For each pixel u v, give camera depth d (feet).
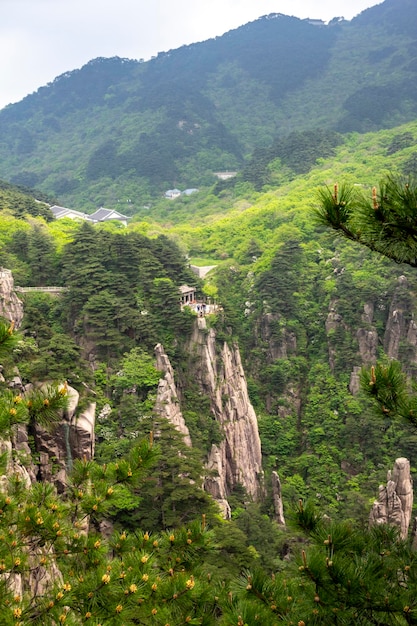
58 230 351.87
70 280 260.83
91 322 233.55
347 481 260.42
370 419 272.31
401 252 42.55
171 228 530.68
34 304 254.27
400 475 191.93
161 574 62.13
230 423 254.68
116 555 67.77
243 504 238.48
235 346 278.05
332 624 45.93
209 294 300.81
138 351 231.30
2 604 51.37
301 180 587.27
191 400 245.65
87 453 151.84
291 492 257.96
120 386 216.95
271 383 320.91
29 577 76.43
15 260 280.51
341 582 44.96
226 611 49.19
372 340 317.63
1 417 54.34
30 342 184.03
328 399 302.86
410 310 316.60
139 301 255.09
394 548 51.72
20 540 57.52
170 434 174.29
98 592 54.60
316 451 282.15
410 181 40.98
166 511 161.07
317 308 347.36
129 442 183.21
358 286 333.42
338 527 50.49
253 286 361.71
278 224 458.09
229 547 153.17
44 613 52.65
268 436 298.56
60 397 60.18
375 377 49.34
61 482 142.61
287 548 193.77
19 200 418.10
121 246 271.49
